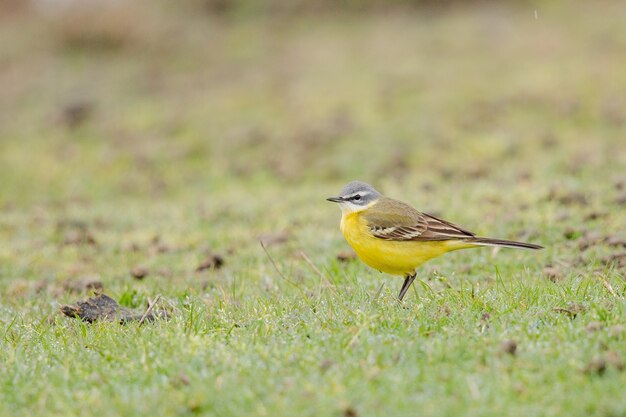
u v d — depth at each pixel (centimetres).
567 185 1619
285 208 1741
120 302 1175
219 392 758
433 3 3831
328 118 2467
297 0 3900
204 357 838
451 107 2461
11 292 1305
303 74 2981
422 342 834
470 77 2733
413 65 2958
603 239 1259
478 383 744
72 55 3428
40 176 2233
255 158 2234
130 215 1781
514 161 1981
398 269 1075
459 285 1109
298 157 2200
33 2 3788
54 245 1580
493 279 1135
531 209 1477
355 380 761
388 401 724
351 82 2808
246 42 3538
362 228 1072
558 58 2864
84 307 1065
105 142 2452
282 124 2469
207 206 1808
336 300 1030
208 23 3791
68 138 2506
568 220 1389
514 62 2870
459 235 1055
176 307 1062
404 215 1066
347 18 3816
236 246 1473
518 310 920
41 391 798
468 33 3347
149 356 854
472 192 1670
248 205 1784
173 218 1728
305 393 738
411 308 955
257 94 2770
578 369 750
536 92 2486
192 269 1367
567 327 850
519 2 3759
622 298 931
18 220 1786
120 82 3091
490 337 836
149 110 2708
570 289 980
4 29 3675
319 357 819
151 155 2308
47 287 1321
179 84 3023
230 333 919
